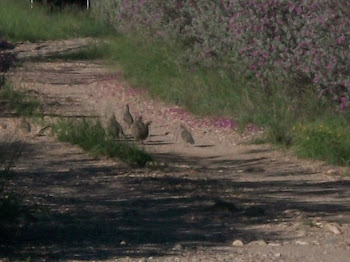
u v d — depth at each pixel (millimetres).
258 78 17406
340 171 13898
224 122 17422
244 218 10383
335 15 15898
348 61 15766
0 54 15109
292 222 10125
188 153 15328
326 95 16359
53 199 11141
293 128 15703
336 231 9570
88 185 12125
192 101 18875
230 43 18500
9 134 15180
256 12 17203
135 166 13586
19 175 12352
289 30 16781
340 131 15094
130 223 10086
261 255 8594
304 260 8406
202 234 9570
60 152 14117
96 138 14461
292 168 14078
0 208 9016
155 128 17500
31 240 9172
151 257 8484
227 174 13555
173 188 12172
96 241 9188
